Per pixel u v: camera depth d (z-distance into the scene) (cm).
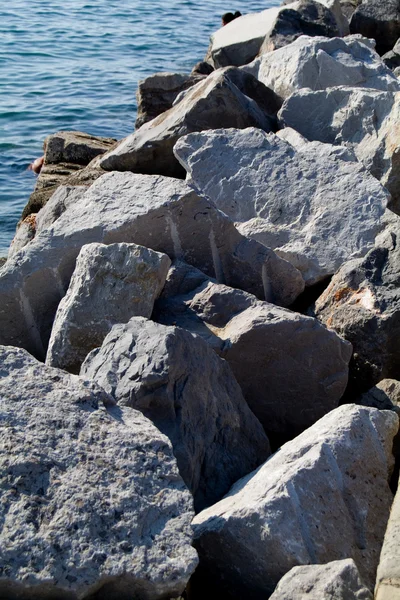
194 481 369
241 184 635
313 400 459
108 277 461
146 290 457
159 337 379
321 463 334
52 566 270
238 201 632
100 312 461
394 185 679
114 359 380
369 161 691
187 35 2350
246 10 2817
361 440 351
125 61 2022
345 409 367
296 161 635
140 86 1145
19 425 306
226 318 471
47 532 277
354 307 502
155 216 518
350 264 532
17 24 2369
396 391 454
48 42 2177
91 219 521
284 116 764
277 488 323
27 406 314
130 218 514
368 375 491
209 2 2917
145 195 531
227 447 391
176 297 490
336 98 745
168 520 291
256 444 408
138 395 365
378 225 588
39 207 850
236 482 373
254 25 1409
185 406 372
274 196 622
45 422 309
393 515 329
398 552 305
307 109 758
